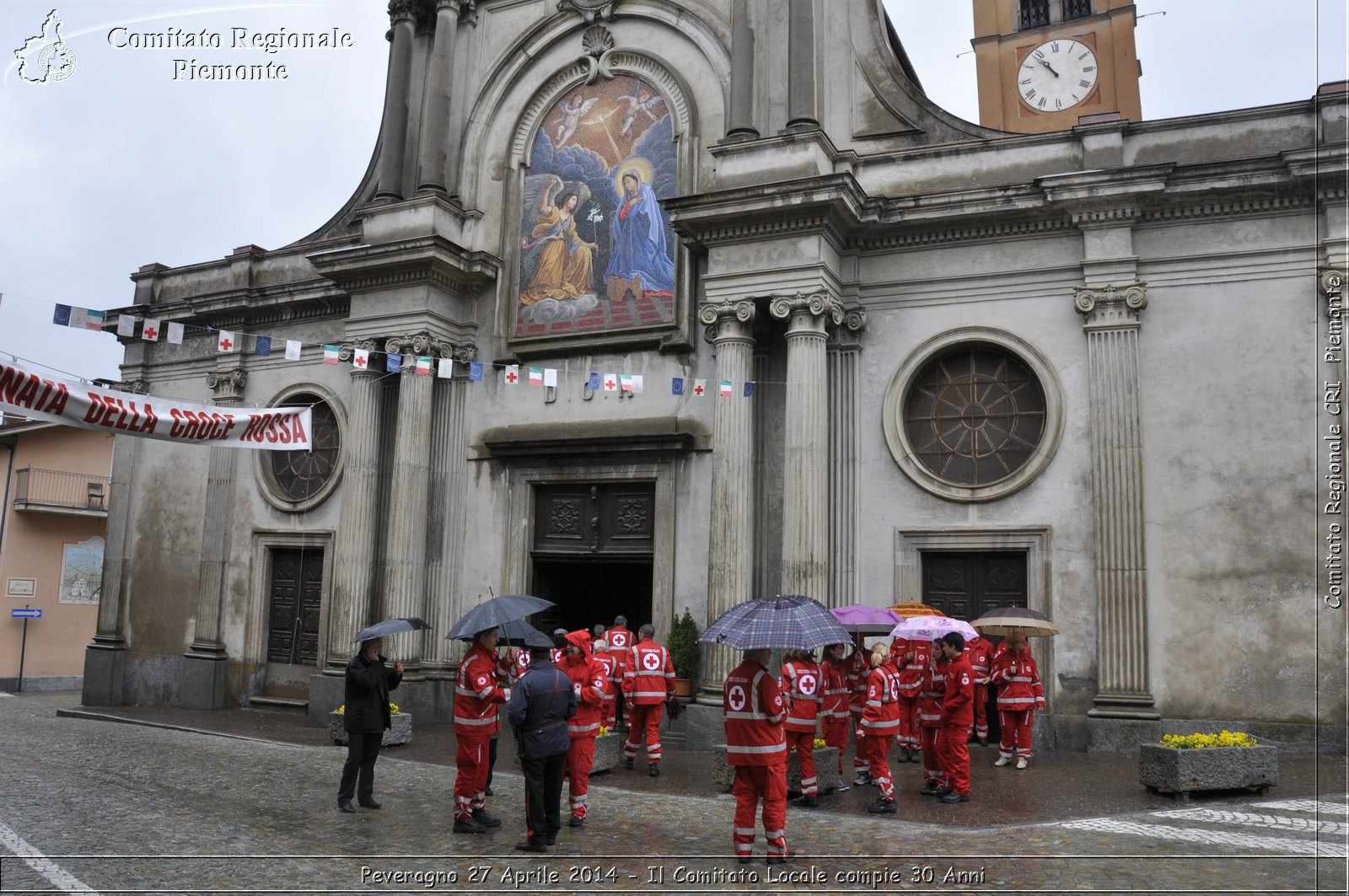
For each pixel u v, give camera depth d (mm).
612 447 16469
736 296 15062
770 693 7707
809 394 14430
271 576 20094
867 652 13141
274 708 19234
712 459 15578
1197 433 13594
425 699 16953
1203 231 13945
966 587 14719
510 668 9836
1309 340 13250
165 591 21078
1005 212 14625
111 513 21891
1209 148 14219
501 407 17875
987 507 14516
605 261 17516
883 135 16281
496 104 19219
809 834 8609
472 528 17781
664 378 16641
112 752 13367
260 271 21484
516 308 18203
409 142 19859
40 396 10555
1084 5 29750
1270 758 10305
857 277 15602
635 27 18172
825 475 14422
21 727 16484
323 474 19953
